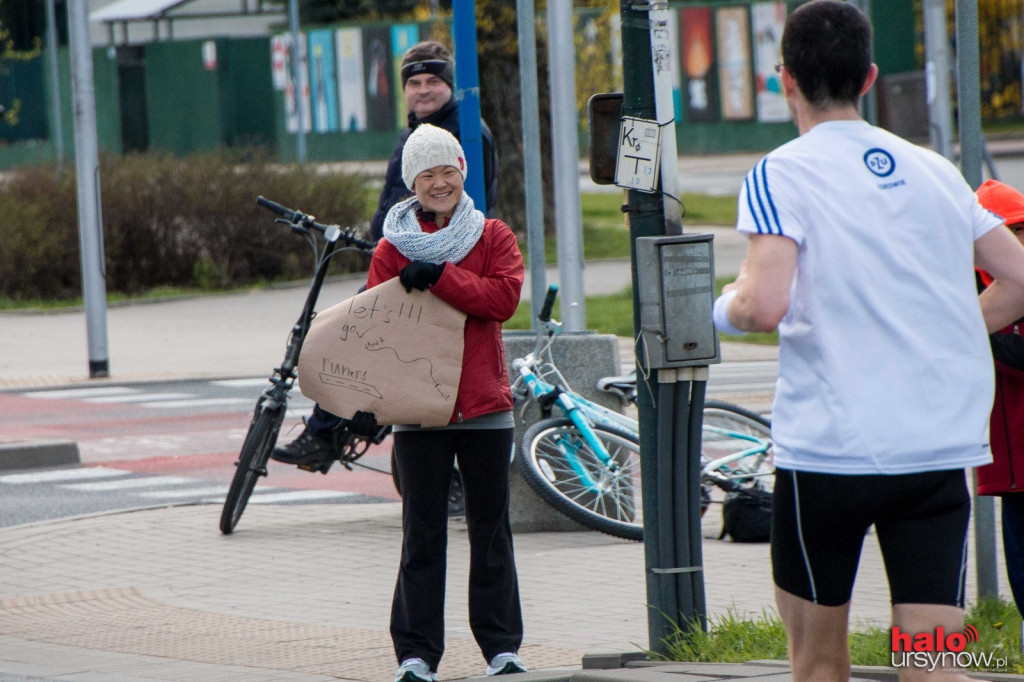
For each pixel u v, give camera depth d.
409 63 32.88
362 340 20.86
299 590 28.34
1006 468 18.92
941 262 13.55
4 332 82.12
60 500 40.38
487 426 21.00
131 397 60.38
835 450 13.34
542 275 45.72
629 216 20.50
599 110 20.38
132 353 73.50
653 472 20.53
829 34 13.79
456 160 20.98
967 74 22.89
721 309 13.82
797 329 13.56
